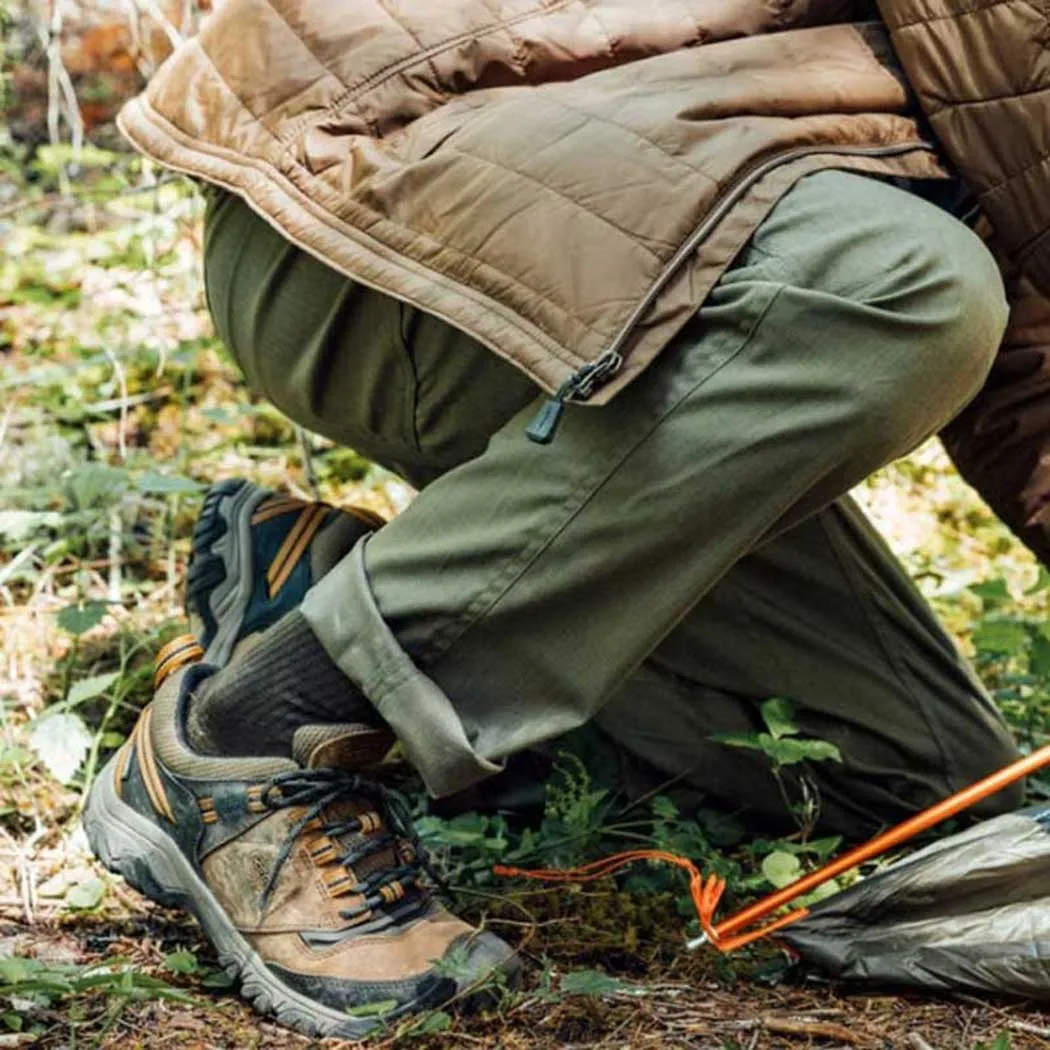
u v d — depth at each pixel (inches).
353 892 84.7
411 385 90.9
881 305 76.2
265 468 153.2
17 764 103.9
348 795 86.4
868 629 103.3
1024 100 84.0
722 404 77.5
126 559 137.5
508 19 87.7
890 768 105.0
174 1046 81.5
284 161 87.7
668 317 76.8
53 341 170.9
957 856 87.0
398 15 88.5
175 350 159.2
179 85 93.6
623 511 78.9
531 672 82.5
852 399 76.3
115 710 116.3
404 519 84.1
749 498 78.2
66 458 146.5
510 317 78.4
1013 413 97.9
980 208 87.2
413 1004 82.7
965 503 158.7
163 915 94.3
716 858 98.5
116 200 171.8
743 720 104.6
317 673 86.1
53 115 177.5
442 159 82.5
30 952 90.1
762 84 82.9
